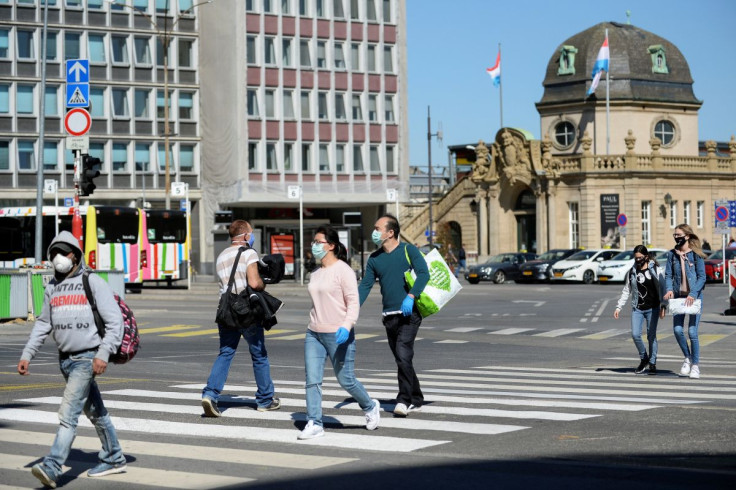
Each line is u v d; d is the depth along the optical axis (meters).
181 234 50.97
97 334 9.42
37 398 15.08
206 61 78.88
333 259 11.55
